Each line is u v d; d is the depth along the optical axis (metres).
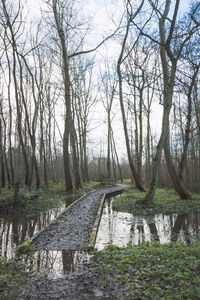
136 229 8.51
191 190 20.22
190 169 26.77
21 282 4.30
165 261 4.76
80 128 31.66
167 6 11.93
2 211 11.15
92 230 7.66
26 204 12.30
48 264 5.13
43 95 24.67
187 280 3.87
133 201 13.95
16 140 31.20
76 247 6.19
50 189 19.67
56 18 17.34
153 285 3.84
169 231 8.23
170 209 11.98
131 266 4.64
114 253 5.54
